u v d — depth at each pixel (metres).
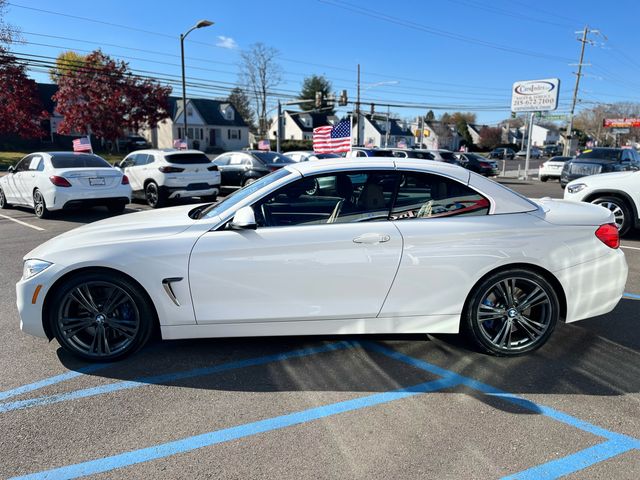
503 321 3.59
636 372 3.44
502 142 95.50
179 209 4.34
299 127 71.06
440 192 3.55
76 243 3.44
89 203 9.88
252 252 3.35
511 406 3.01
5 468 2.45
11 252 7.15
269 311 3.42
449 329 3.54
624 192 7.79
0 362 3.59
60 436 2.71
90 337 3.58
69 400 3.08
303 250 3.35
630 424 2.81
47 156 10.07
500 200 3.57
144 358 3.65
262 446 2.62
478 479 2.36
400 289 3.44
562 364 3.55
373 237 3.36
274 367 3.52
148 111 34.41
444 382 3.30
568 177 16.33
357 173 3.52
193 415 2.92
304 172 3.51
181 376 3.39
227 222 3.45
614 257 3.60
